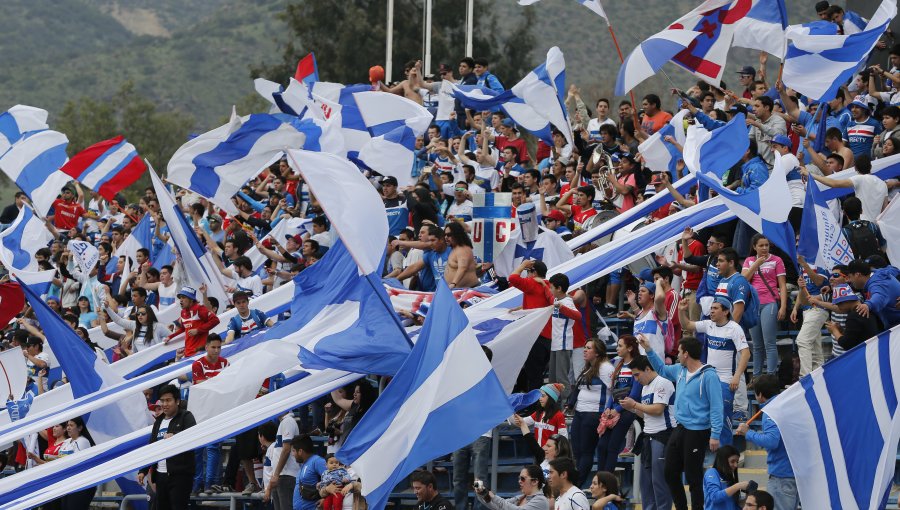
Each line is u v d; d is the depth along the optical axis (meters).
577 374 34.25
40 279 45.19
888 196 36.59
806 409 25.38
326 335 31.52
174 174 37.84
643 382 29.34
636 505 31.70
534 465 26.92
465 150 51.47
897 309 29.86
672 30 41.09
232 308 42.75
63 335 37.31
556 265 37.81
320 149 42.62
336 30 114.62
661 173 39.44
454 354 26.03
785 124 38.34
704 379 27.72
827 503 25.20
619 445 30.55
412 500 34.59
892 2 37.25
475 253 35.75
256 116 37.69
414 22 113.56
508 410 25.53
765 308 34.25
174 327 43.16
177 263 44.69
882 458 25.25
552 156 49.22
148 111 172.25
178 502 33.25
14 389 41.53
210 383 32.72
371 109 47.38
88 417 36.94
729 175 39.88
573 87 52.94
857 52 37.56
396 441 25.83
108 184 48.88
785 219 30.28
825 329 37.72
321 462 32.09
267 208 52.09
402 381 26.30
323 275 32.84
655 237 36.91
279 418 35.62
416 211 42.00
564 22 142.25
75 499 36.41
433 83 56.09
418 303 34.53
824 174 37.28
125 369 41.47
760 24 40.84
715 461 26.05
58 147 49.84
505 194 35.53
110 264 52.44
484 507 31.91
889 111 40.31
